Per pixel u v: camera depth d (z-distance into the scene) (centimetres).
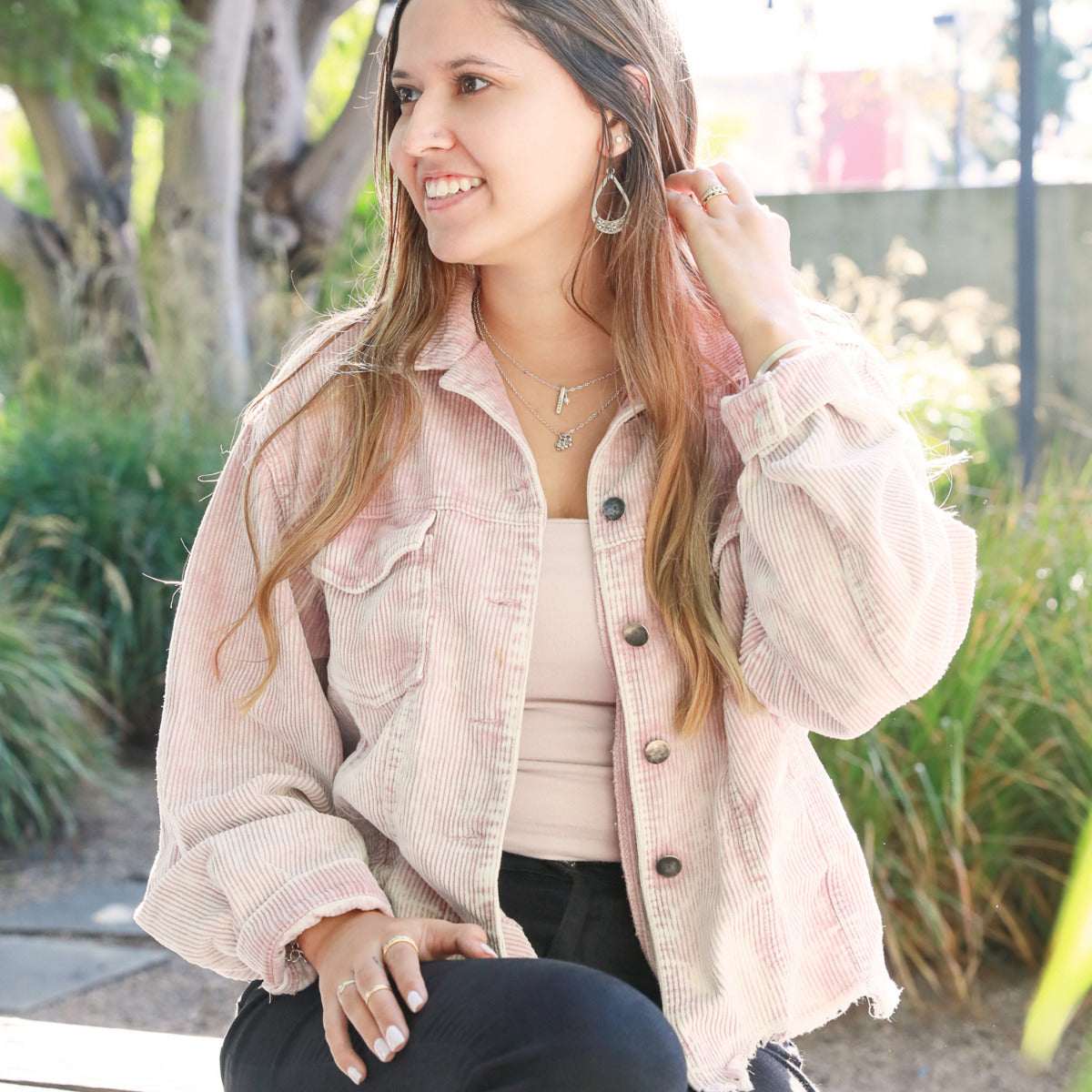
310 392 144
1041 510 365
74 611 485
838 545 123
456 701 131
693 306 146
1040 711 317
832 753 309
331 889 124
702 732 133
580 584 133
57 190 690
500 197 132
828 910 139
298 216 692
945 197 875
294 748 142
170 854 140
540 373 144
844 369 129
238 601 144
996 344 801
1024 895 309
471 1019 108
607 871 132
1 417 595
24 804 431
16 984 328
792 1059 144
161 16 603
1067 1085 267
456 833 129
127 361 662
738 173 142
